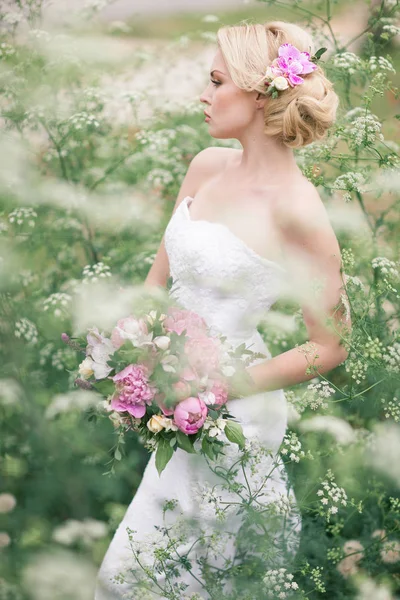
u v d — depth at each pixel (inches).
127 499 102.6
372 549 89.7
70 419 99.4
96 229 120.6
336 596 85.2
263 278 77.7
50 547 86.8
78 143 121.3
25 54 118.6
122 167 125.0
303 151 99.9
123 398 68.1
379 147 106.1
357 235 101.2
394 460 86.7
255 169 79.4
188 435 70.0
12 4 124.5
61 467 99.2
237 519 82.4
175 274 81.8
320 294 75.4
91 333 70.7
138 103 126.6
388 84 91.3
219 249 76.8
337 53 112.5
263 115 77.0
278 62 74.0
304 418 96.9
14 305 108.1
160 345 67.2
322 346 78.0
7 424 105.7
